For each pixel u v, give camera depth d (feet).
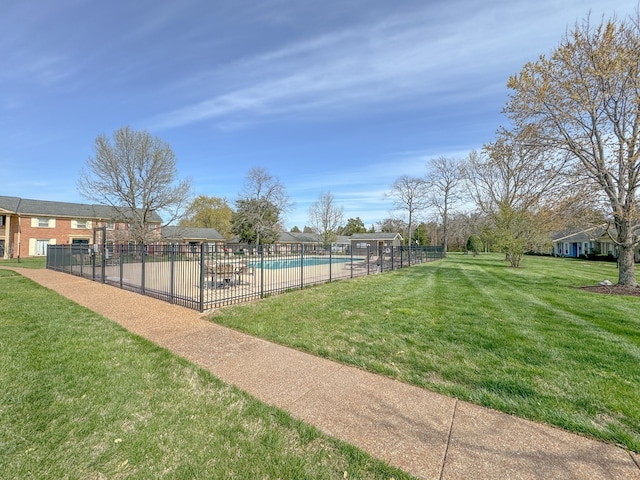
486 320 18.97
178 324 18.43
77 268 44.98
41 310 21.63
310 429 7.97
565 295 27.94
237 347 14.49
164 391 10.11
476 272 50.29
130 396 9.73
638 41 28.99
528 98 35.50
